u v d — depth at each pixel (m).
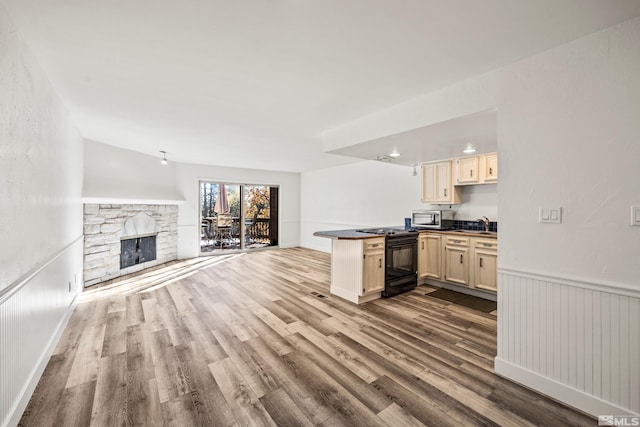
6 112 1.47
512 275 1.94
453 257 4.05
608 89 1.55
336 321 2.94
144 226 5.27
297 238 8.30
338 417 1.59
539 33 1.60
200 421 1.56
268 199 7.91
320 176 7.54
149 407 1.67
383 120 2.91
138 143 4.46
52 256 2.33
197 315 3.08
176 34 1.65
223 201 7.14
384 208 5.81
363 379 1.95
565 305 1.72
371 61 1.94
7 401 1.46
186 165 6.39
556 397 1.74
